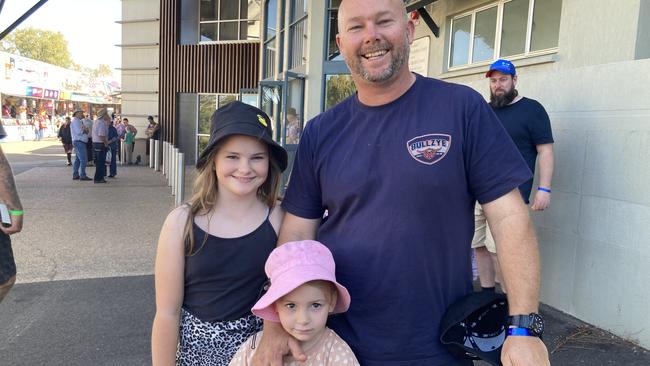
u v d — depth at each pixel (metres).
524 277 1.50
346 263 1.71
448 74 6.42
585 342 3.49
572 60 4.42
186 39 18.00
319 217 1.95
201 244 1.80
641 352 3.32
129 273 5.11
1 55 29.47
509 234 1.54
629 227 3.47
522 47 5.25
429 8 6.89
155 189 11.30
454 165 1.60
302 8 9.90
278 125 10.96
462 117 1.62
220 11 17.56
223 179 1.82
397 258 1.62
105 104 45.47
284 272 1.60
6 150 23.86
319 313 1.61
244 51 17.36
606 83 3.65
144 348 3.46
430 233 1.61
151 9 18.94
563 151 4.03
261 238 1.87
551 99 4.17
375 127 1.69
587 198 3.81
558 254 4.09
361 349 1.69
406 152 1.62
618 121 3.55
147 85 19.45
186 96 18.17
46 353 3.37
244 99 16.19
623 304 3.52
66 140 16.45
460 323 1.62
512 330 1.47
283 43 12.07
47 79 35.41
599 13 4.12
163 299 1.82
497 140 1.61
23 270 5.16
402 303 1.64
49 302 4.29
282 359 1.63
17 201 2.66
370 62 1.63
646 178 3.35
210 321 1.84
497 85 3.87
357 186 1.68
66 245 6.20
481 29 5.94
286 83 9.20
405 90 1.69
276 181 1.96
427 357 1.65
